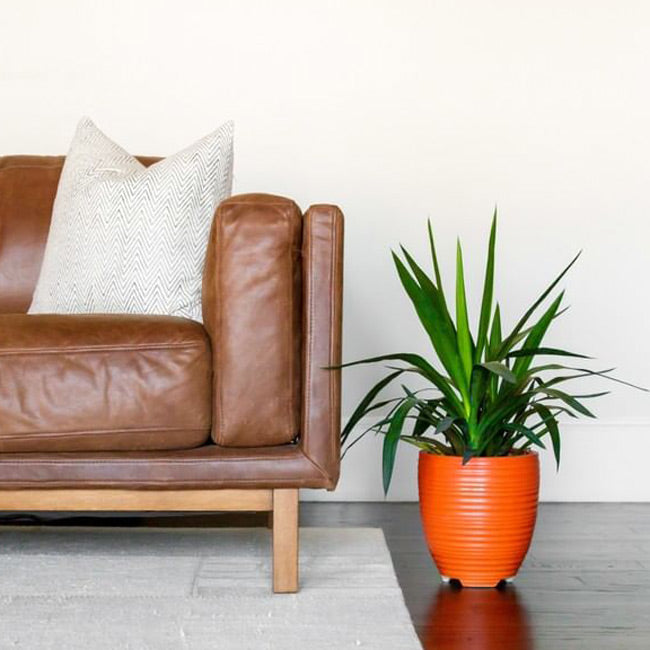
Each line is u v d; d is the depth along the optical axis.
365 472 3.64
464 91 3.67
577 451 3.64
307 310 2.27
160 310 2.53
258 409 2.26
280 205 2.28
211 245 2.33
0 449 2.25
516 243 3.66
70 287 2.60
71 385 2.24
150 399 2.25
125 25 3.68
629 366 3.66
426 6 3.67
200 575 2.40
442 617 2.17
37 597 2.21
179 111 3.68
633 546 2.87
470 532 2.40
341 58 3.67
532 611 2.21
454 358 2.45
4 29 3.68
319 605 2.16
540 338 2.48
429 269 3.66
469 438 2.47
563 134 3.67
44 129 3.69
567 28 3.67
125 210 2.58
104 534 2.90
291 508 2.27
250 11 3.67
